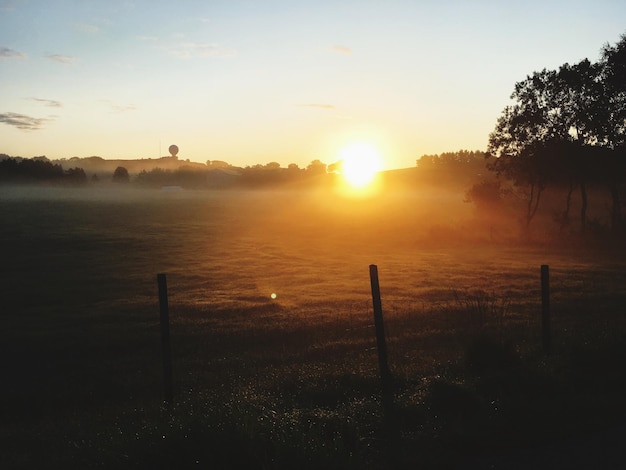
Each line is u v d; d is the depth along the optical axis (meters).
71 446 7.31
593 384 8.29
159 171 198.38
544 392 7.87
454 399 7.51
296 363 13.20
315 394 8.52
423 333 15.91
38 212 81.19
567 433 6.54
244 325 19.27
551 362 9.23
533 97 50.31
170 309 22.94
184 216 81.56
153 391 11.94
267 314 21.31
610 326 12.49
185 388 11.66
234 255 43.06
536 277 29.09
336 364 11.96
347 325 18.38
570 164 49.34
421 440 6.28
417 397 7.65
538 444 6.35
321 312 21.20
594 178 50.44
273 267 36.34
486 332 10.31
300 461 5.34
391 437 6.20
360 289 26.88
